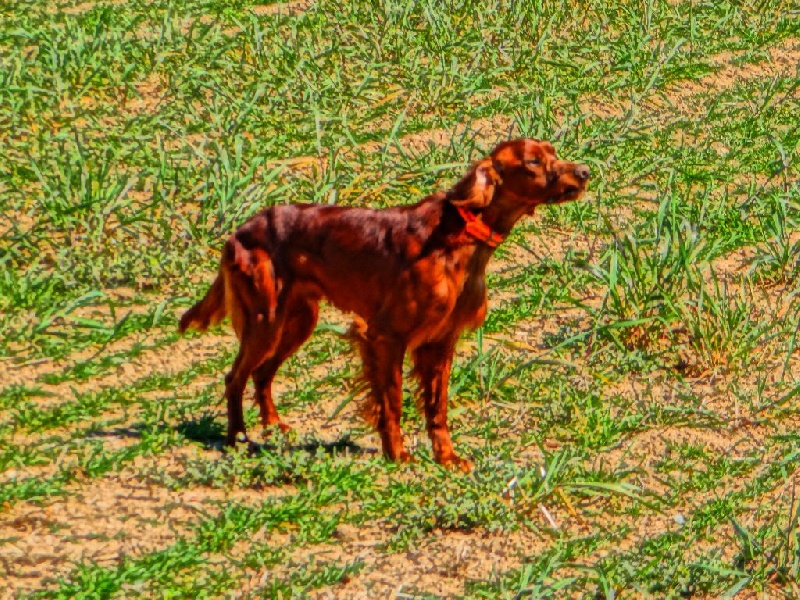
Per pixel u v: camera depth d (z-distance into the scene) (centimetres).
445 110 1752
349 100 1720
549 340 1287
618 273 1377
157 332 1237
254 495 972
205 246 1368
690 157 1720
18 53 1667
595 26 2012
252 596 839
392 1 1934
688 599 888
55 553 871
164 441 1032
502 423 1124
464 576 891
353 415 1132
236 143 1505
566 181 988
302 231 1057
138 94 1678
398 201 1500
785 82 1975
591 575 888
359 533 934
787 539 923
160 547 888
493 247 1023
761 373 1254
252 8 1964
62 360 1170
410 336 1020
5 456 983
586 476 1025
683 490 1027
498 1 1989
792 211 1606
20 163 1473
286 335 1089
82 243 1346
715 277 1297
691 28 2045
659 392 1209
